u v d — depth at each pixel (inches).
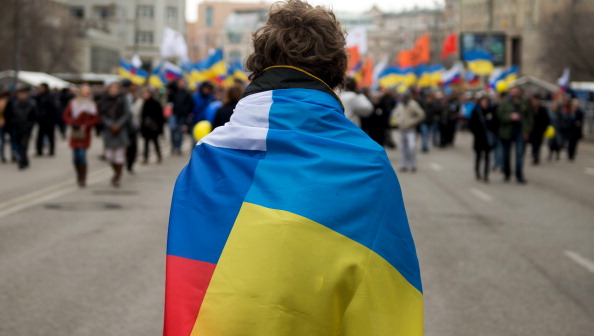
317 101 88.1
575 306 233.8
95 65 3368.6
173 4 3996.1
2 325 204.8
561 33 2071.9
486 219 413.7
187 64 1812.3
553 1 3890.3
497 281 265.3
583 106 1534.2
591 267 291.4
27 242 324.2
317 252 79.0
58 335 197.2
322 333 77.9
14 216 397.1
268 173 82.9
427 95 1085.8
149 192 509.4
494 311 226.7
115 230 357.1
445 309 228.7
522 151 623.5
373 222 82.2
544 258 307.0
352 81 364.5
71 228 361.4
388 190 84.7
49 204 445.1
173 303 79.1
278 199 81.1
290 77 90.2
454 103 1174.3
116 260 289.7
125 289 245.8
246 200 81.7
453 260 300.4
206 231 81.7
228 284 78.0
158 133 741.3
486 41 2390.5
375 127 512.1
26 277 260.1
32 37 2358.5
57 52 2559.1
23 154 679.7
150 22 3959.2
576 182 637.9
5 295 236.1
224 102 316.8
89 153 886.4
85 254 300.2
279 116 86.9
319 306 77.8
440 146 1128.2
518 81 1779.0
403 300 82.2
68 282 253.9
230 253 79.4
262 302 77.0
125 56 3937.0
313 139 85.0
